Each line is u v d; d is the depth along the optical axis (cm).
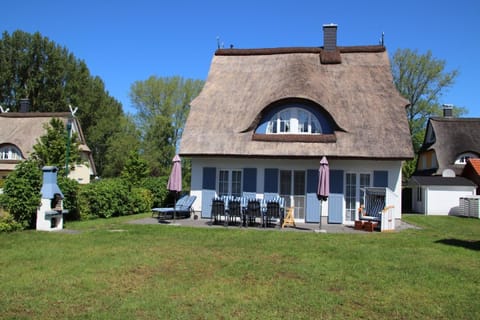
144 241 1285
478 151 3198
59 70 5072
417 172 3906
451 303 735
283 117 2044
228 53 2492
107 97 5909
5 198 1466
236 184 2036
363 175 1956
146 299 716
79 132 3928
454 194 2875
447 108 3925
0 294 732
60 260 993
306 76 2139
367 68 2277
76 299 713
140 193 2342
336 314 667
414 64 4497
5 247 1150
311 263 1013
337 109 2036
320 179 1659
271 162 1989
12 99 4853
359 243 1333
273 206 1720
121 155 4594
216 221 1834
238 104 2152
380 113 2014
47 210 1490
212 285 810
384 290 804
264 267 963
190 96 5372
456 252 1198
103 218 1945
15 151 3522
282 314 659
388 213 1695
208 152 1956
